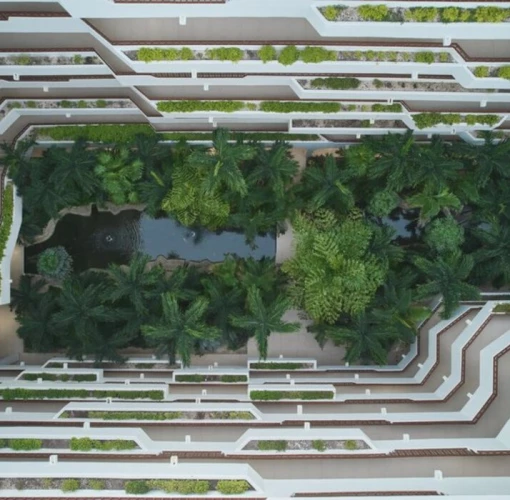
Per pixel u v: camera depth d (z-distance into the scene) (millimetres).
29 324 26656
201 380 25734
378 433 21750
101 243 29734
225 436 21328
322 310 24875
